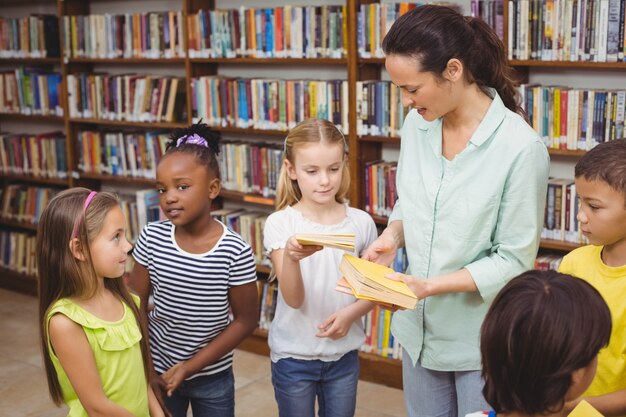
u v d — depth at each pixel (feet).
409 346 6.37
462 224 5.83
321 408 7.16
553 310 3.43
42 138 16.28
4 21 16.29
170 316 7.09
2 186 17.76
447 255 5.94
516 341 3.46
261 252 13.17
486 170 5.74
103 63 15.79
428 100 5.57
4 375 12.36
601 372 5.36
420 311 6.17
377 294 5.30
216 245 6.99
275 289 12.78
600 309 3.50
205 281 6.93
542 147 5.71
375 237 7.20
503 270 5.73
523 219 5.70
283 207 7.09
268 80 12.69
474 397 6.07
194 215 6.91
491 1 10.29
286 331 6.88
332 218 6.90
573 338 3.38
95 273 5.91
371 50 11.39
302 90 12.23
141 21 13.99
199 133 7.30
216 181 7.17
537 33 9.95
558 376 3.41
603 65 9.51
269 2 13.19
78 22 14.88
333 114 11.99
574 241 10.24
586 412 3.86
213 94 13.20
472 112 5.81
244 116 12.98
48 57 15.79
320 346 6.79
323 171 6.55
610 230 5.20
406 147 6.39
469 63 5.57
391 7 11.07
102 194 6.01
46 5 16.60
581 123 9.91
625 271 5.35
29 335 14.12
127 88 14.49
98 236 5.84
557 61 9.86
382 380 11.85
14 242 16.90
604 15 9.41
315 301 6.77
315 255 6.78
